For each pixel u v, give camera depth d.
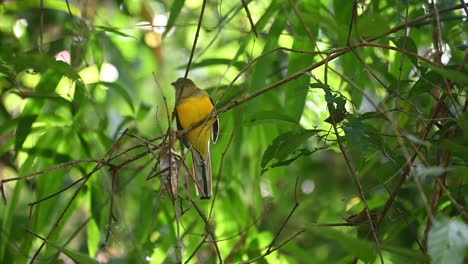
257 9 11.85
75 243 12.80
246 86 10.30
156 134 13.73
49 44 11.17
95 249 10.62
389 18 10.78
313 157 12.86
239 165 11.17
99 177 10.84
